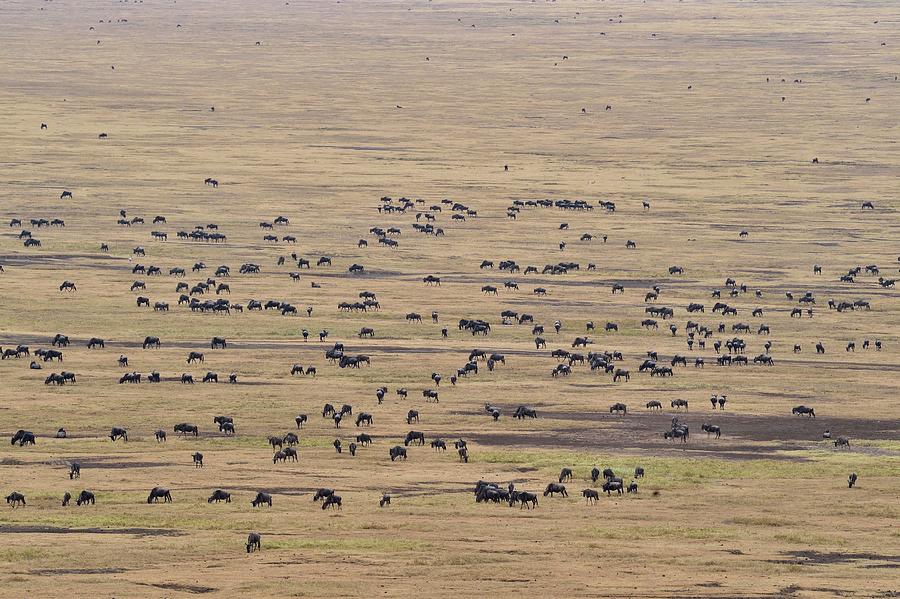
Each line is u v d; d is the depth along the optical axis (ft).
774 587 479.82
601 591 469.16
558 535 561.84
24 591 456.04
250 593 458.50
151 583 469.57
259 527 567.59
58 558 504.84
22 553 510.58
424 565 501.97
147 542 534.37
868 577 499.10
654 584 480.64
